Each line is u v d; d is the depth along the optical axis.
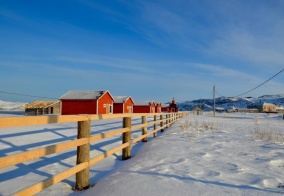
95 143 9.42
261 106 109.50
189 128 17.11
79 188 4.68
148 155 7.39
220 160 6.59
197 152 7.77
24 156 3.03
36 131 12.22
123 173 5.39
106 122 22.34
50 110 44.53
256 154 7.52
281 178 4.95
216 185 4.41
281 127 22.33
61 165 6.44
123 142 7.54
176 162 6.33
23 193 3.03
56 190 4.61
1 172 5.59
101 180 5.11
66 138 10.62
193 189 4.20
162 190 4.16
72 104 34.62
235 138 11.55
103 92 35.78
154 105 56.41
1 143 8.38
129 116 7.69
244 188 4.27
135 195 3.97
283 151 8.10
